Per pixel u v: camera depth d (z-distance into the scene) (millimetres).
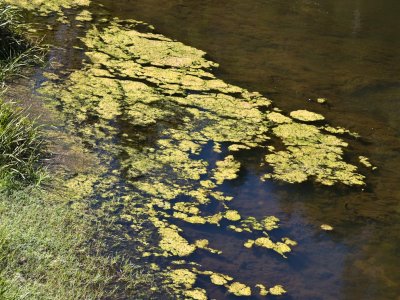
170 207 4973
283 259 4613
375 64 8805
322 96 7516
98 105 6359
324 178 5746
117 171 5297
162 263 4324
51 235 4219
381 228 5141
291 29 9750
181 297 4023
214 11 10117
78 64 7230
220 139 6141
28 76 6656
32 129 5352
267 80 7715
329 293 4324
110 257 4258
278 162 5902
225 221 4934
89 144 5613
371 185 5746
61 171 5090
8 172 4668
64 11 8898
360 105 7457
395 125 7043
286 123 6664
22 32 7688
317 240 4898
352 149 6348
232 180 5508
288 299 4199
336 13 10938
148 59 7723
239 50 8555
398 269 4684
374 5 11680
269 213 5148
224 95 7086
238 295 4141
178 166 5562
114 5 9602
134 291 3996
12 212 4254
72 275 3957
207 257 4484
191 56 8039
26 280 3752
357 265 4664
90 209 4703
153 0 10188
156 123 6230
